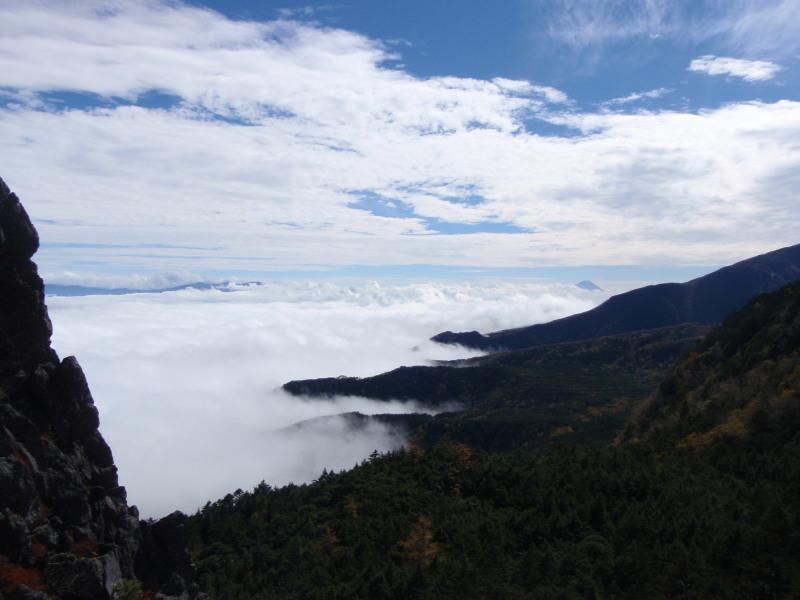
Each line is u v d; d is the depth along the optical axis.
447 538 61.28
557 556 52.72
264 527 70.19
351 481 78.56
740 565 45.91
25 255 36.53
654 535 53.16
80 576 32.41
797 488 56.66
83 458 37.50
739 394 89.56
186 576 39.88
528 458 84.44
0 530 31.36
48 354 37.66
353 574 57.81
